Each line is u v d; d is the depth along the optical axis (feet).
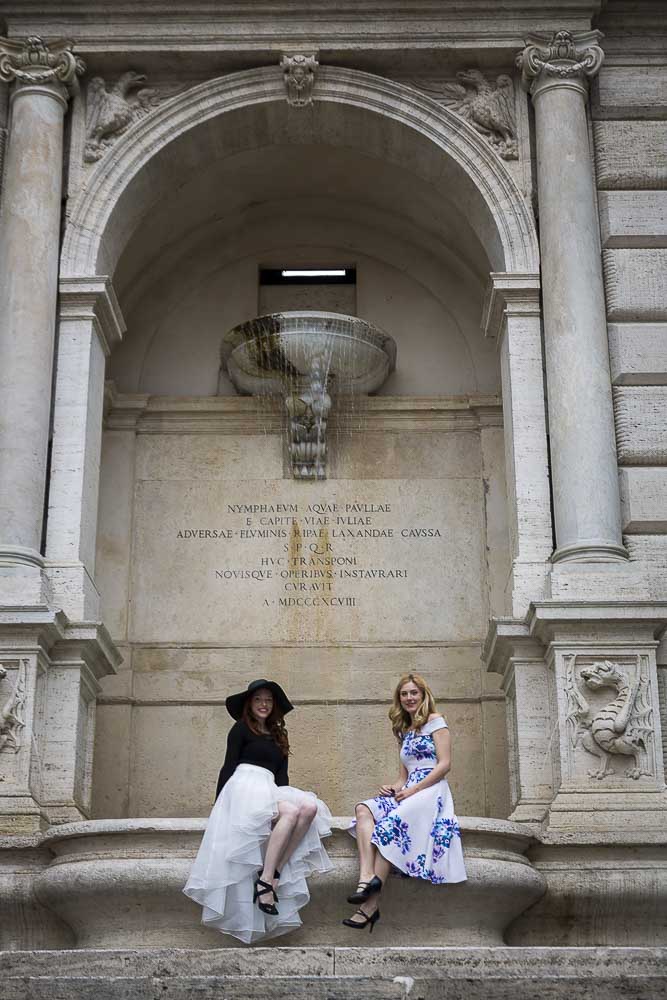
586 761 45.98
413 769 41.34
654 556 49.11
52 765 47.03
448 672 55.72
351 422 58.95
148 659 55.93
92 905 41.78
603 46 55.62
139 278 60.70
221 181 58.65
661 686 47.70
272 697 41.81
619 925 44.60
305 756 54.60
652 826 44.65
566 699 46.55
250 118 55.57
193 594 56.90
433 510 57.98
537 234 53.52
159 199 57.16
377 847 39.86
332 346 56.75
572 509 48.96
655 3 55.47
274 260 61.93
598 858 44.34
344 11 54.80
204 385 60.18
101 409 53.57
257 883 38.70
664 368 51.13
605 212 53.26
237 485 58.29
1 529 48.32
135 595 56.85
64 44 54.34
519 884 41.86
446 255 61.00
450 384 60.13
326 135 56.65
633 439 50.47
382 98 55.11
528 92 55.06
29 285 51.08
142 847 41.88
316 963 35.35
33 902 43.78
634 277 52.37
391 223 61.31
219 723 55.16
